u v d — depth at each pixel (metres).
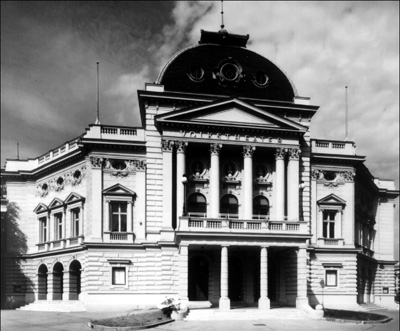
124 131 54.66
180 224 44.78
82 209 54.56
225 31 60.59
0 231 62.50
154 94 53.62
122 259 51.66
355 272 56.69
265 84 58.41
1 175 62.72
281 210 53.66
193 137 52.72
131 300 51.00
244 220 45.88
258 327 35.44
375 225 74.12
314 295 55.03
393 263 72.94
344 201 58.31
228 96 55.69
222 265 44.56
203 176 54.22
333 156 58.19
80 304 50.38
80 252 53.50
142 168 54.25
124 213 53.75
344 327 36.03
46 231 60.56
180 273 43.91
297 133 54.75
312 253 55.81
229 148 54.34
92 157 53.31
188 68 56.91
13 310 54.31
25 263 61.56
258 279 52.00
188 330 33.97
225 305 43.44
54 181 60.16
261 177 55.78
